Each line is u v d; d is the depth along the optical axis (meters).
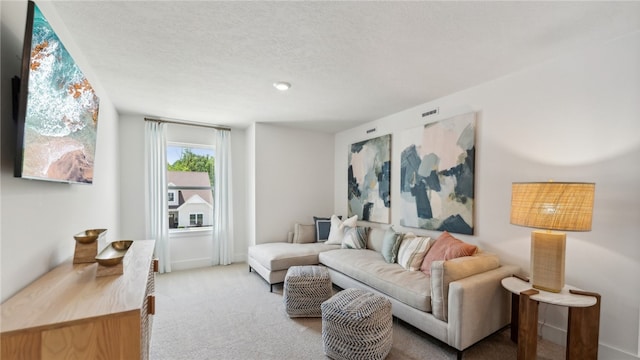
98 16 1.70
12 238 1.15
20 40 1.25
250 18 1.74
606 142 2.03
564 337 2.23
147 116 4.09
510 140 2.59
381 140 4.11
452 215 3.07
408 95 3.16
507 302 2.33
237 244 4.89
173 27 1.83
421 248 2.91
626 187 1.94
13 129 1.18
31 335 0.92
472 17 1.73
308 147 4.99
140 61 2.31
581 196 1.81
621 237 1.96
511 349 2.18
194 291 3.41
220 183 4.66
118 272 1.44
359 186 4.59
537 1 1.58
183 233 4.44
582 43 2.05
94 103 1.94
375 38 1.97
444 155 3.16
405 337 2.38
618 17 1.73
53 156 1.35
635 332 1.89
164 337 2.34
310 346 2.23
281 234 4.71
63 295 1.17
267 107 3.62
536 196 1.94
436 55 2.23
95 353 1.00
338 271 3.33
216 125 4.64
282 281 3.47
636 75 1.90
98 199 2.59
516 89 2.54
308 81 2.76
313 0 1.57
